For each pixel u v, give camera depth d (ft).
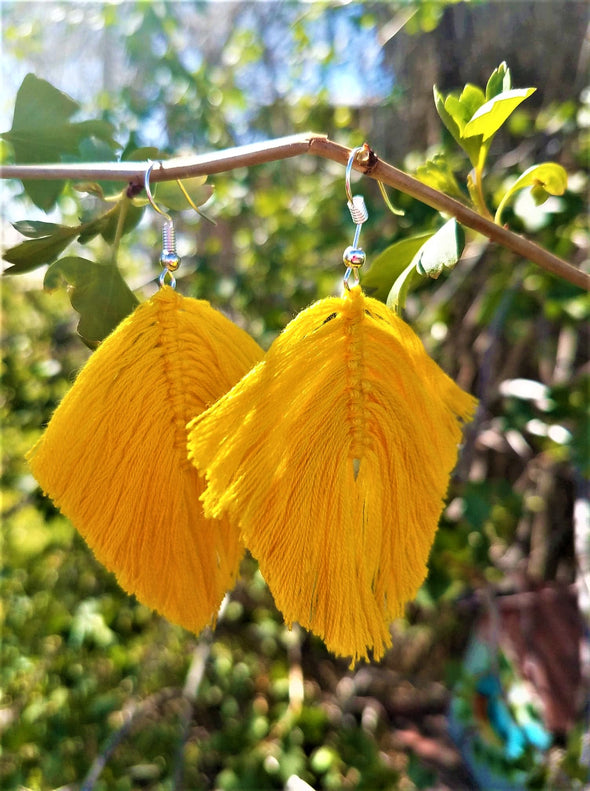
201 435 0.27
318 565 0.27
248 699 0.93
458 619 1.00
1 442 1.01
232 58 1.03
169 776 0.80
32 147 0.38
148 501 0.30
